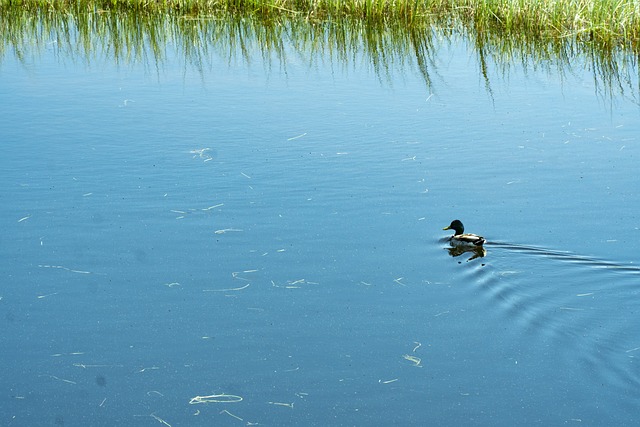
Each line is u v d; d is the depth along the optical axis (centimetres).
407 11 3033
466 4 3055
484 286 1374
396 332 1245
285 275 1400
